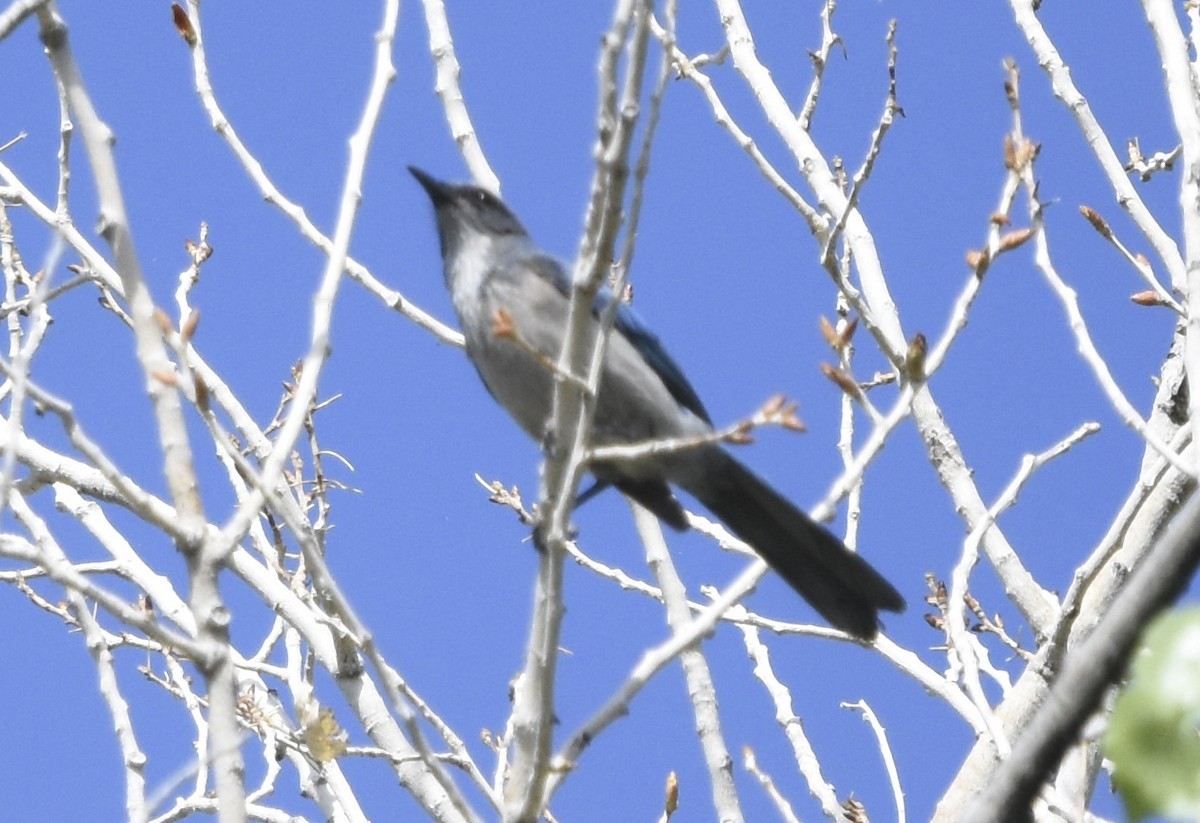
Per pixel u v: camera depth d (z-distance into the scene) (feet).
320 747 33.99
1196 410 31.91
